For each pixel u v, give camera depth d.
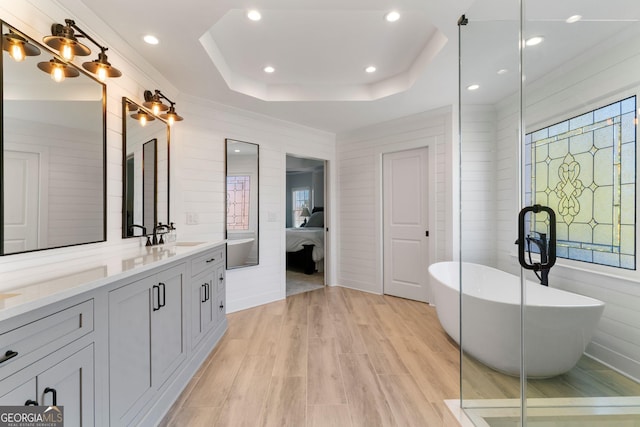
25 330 0.88
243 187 3.54
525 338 1.63
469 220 2.08
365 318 3.18
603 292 1.43
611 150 1.42
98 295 1.17
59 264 1.53
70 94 1.62
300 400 1.77
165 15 1.80
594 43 1.46
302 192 8.34
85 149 1.72
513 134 1.87
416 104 3.35
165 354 1.70
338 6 1.79
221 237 3.30
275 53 2.57
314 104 3.33
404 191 3.96
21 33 1.32
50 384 0.96
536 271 1.65
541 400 1.55
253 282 3.61
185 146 3.02
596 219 1.47
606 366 1.42
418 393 1.84
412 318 3.18
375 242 4.21
